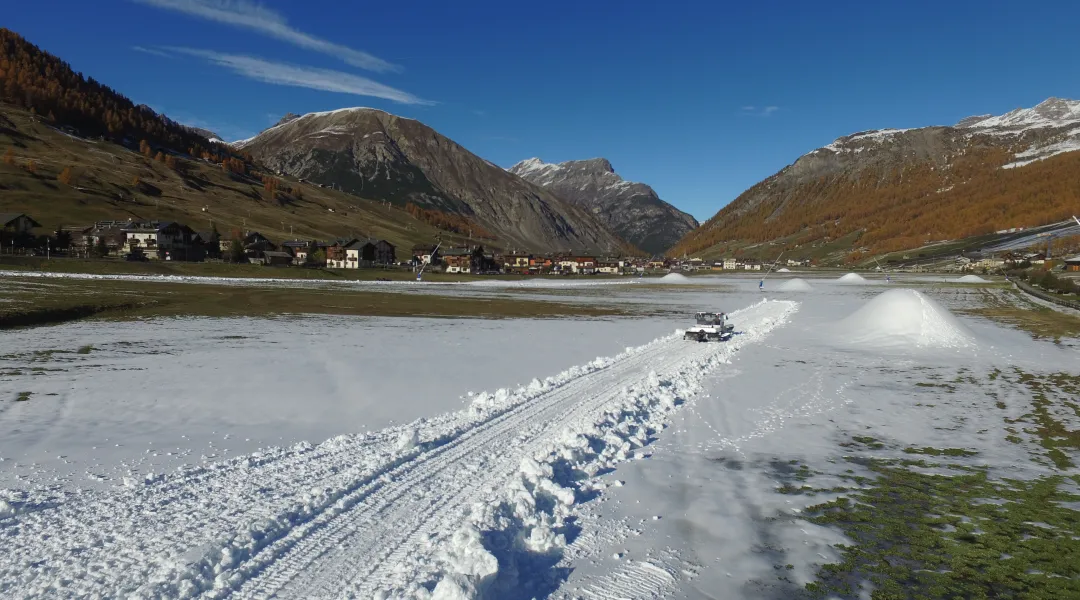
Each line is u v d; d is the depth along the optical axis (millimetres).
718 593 7812
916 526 10195
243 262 126250
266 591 7062
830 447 14875
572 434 13820
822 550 9195
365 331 36906
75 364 23609
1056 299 63969
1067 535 9891
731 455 13984
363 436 14008
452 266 164000
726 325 38250
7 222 106312
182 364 24141
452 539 8180
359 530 8742
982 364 28141
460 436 13984
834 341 35594
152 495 10031
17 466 11898
